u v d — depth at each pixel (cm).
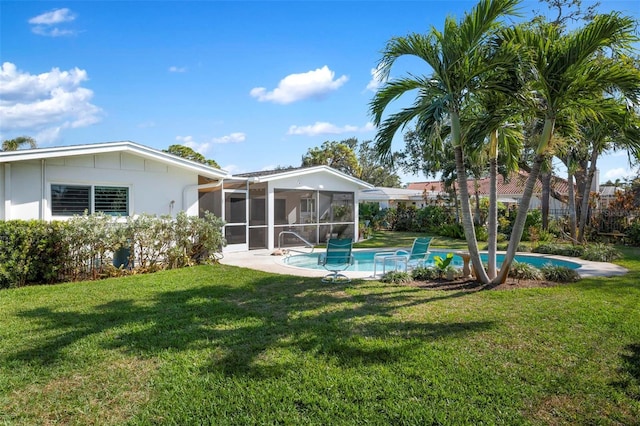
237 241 1552
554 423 312
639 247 1634
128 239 988
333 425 309
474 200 2434
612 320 565
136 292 755
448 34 737
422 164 2422
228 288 793
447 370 401
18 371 402
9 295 729
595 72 680
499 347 464
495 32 730
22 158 941
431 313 607
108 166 1120
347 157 4597
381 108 855
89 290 773
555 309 627
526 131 1083
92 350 456
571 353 447
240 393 357
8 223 819
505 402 341
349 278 927
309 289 789
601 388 366
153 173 1214
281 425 312
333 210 1859
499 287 805
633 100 673
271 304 668
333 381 377
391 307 645
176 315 598
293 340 488
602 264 1167
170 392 360
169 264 1061
